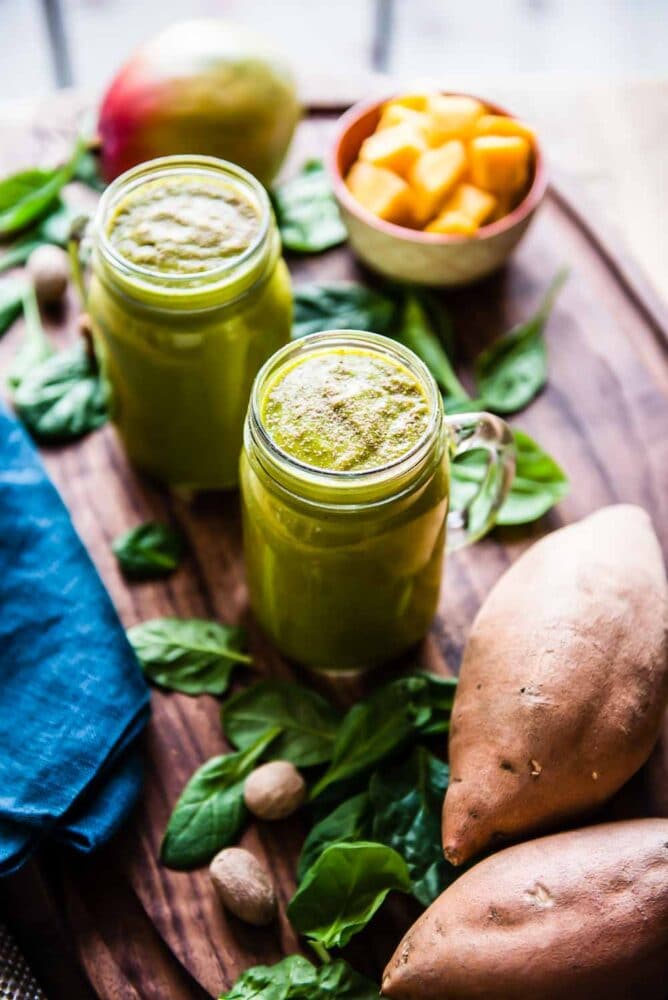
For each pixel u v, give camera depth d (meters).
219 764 0.63
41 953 0.60
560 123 0.85
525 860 0.56
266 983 0.58
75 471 0.72
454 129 0.75
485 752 0.58
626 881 0.55
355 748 0.62
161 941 0.60
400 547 0.59
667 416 0.73
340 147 0.76
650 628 0.60
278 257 0.66
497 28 1.26
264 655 0.67
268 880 0.60
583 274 0.78
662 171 0.84
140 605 0.68
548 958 0.54
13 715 0.62
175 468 0.70
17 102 0.83
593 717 0.58
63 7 1.22
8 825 0.60
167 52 0.74
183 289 0.62
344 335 0.60
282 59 0.75
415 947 0.56
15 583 0.65
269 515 0.59
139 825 0.62
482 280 0.78
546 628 0.59
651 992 0.55
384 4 1.15
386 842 0.60
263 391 0.59
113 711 0.62
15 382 0.73
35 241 0.78
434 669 0.66
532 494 0.69
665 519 0.70
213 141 0.74
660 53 1.25
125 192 0.65
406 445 0.58
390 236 0.73
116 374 0.67
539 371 0.74
